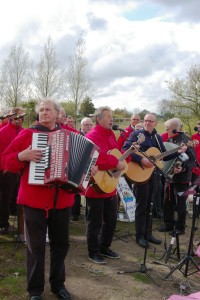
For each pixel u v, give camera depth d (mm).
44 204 3203
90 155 3217
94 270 4250
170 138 6082
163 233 6027
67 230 3422
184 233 6031
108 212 4578
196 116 20203
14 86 20734
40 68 20547
